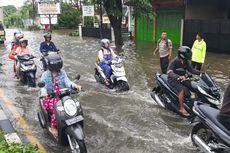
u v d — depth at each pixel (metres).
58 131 5.91
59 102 5.89
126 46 24.33
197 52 13.08
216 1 24.08
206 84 7.29
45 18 52.25
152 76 12.91
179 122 7.73
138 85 11.33
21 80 11.57
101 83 11.33
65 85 6.58
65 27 60.78
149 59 17.50
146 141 6.62
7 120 7.68
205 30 21.09
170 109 8.45
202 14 24.22
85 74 13.20
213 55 19.30
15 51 11.67
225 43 19.81
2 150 5.20
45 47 12.65
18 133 6.99
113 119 7.90
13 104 9.06
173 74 8.02
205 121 5.68
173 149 6.25
